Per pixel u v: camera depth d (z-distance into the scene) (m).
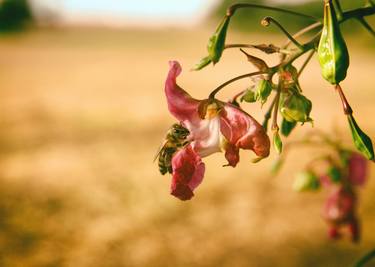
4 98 2.77
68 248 0.92
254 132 0.18
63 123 2.04
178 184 0.18
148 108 2.33
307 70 3.69
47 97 2.76
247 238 0.92
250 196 1.12
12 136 1.84
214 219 1.01
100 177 1.27
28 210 1.08
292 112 0.18
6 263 0.88
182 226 0.99
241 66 3.98
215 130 0.18
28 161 1.48
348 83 2.72
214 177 1.27
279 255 0.85
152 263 0.86
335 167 0.33
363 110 1.93
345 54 0.16
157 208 1.07
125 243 0.93
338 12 0.19
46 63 4.65
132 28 8.51
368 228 0.87
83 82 3.36
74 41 7.01
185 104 0.18
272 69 0.18
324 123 1.67
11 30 7.88
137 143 1.66
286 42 0.20
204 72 3.68
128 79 3.50
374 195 0.95
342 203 0.33
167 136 0.19
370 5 0.19
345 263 0.80
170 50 5.82
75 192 1.19
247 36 4.07
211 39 0.18
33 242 0.94
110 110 2.30
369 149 0.17
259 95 0.18
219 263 0.85
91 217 1.04
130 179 1.26
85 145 1.66
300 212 1.01
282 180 1.20
